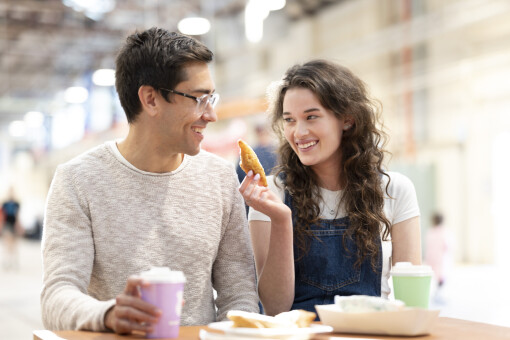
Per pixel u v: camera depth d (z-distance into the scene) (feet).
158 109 5.42
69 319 4.79
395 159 41.04
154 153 5.68
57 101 81.35
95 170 5.71
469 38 37.24
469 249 38.96
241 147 5.26
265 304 5.88
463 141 38.63
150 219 5.66
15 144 111.75
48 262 5.36
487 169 37.86
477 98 37.70
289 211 5.39
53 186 5.69
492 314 19.26
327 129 6.18
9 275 37.06
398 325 4.21
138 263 5.56
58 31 54.44
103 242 5.56
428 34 37.04
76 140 76.07
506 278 30.22
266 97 7.02
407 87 40.40
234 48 53.01
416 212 6.53
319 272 6.21
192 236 5.75
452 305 21.43
